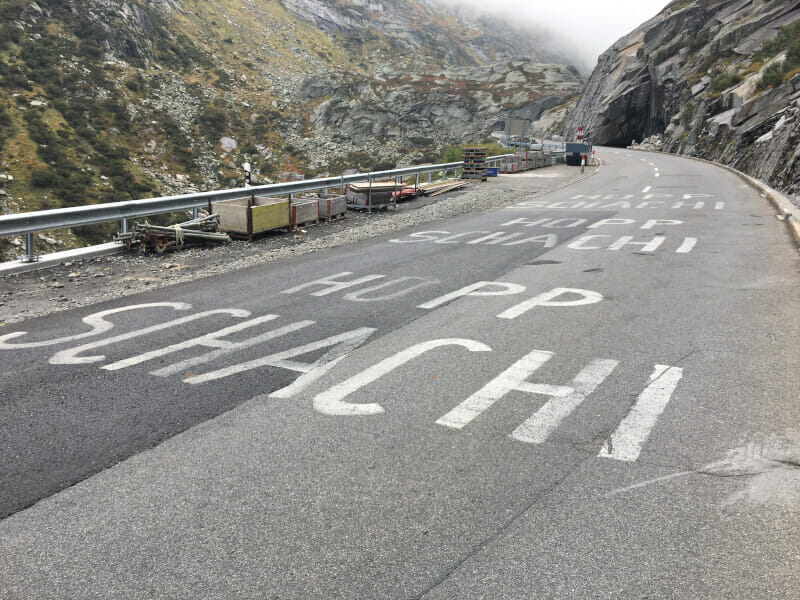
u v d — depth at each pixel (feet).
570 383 16.06
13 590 8.69
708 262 31.78
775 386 15.37
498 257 35.60
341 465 12.07
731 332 19.94
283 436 13.42
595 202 65.26
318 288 28.66
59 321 23.65
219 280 31.14
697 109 159.33
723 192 69.31
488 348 19.15
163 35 446.60
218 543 9.68
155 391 16.22
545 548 9.37
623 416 13.97
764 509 10.22
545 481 11.30
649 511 10.27
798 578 8.55
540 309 23.72
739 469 11.51
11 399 15.88
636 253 35.14
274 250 40.29
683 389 15.42
